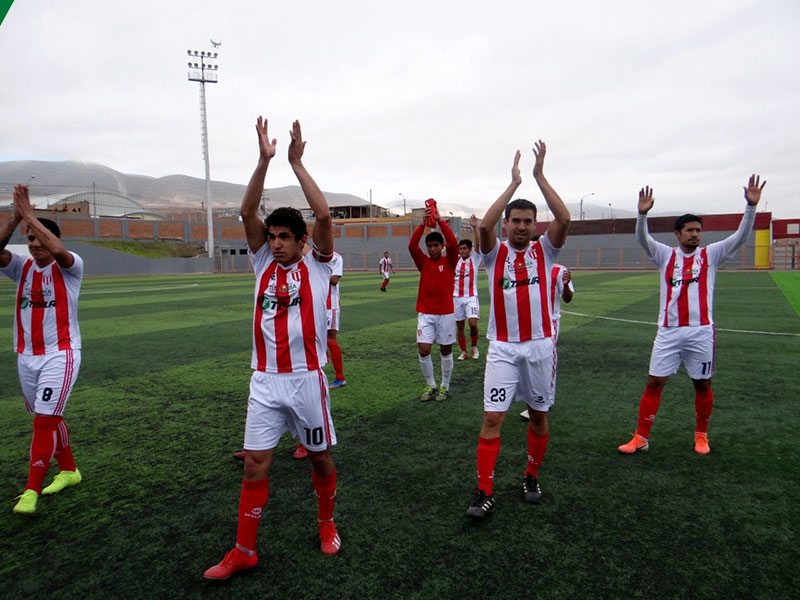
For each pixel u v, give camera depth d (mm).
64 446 3439
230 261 51219
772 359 7129
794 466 3650
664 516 2971
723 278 26469
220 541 2777
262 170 2484
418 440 4254
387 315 12852
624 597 2254
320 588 2350
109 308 14852
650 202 3928
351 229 54875
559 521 2926
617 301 15375
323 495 2625
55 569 2529
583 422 4629
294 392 2512
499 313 3156
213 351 8312
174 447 4176
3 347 8781
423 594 2291
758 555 2576
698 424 3986
